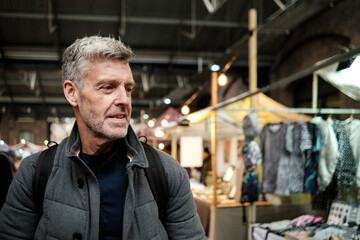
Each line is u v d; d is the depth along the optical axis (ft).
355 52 6.48
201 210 14.66
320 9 23.62
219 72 27.78
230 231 13.29
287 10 21.76
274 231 8.71
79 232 2.76
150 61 42.11
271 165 11.89
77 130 3.06
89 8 34.19
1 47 38.27
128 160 3.12
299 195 12.96
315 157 9.84
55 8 33.76
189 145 16.72
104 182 2.96
